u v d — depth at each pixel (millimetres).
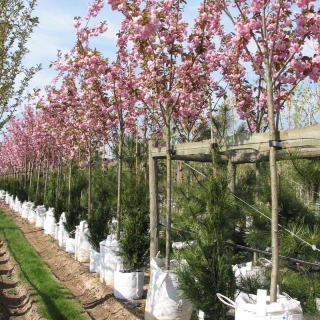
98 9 7570
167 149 5828
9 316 6746
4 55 7840
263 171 5676
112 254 7672
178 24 5695
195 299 4691
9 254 11133
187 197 6574
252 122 7652
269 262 5230
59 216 13383
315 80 4418
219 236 4637
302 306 4340
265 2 4035
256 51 4902
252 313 3771
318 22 3988
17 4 7742
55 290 7570
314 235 4520
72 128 11164
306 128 3867
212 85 7293
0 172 37875
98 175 10742
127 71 7770
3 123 8602
